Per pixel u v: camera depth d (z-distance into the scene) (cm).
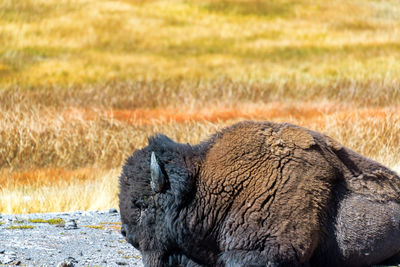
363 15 18200
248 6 19162
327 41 15275
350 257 1641
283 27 17225
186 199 1600
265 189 1559
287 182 1566
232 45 15662
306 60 13350
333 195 1634
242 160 1603
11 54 13488
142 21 17438
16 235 2342
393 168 3612
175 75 12350
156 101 9325
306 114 7650
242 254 1534
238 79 11350
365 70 11375
